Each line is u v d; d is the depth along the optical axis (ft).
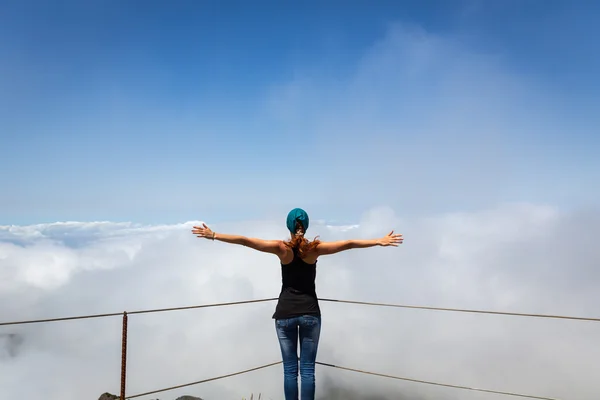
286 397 13.48
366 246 12.91
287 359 13.44
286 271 13.44
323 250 12.96
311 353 13.42
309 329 13.29
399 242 12.89
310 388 13.26
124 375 13.46
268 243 12.92
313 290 13.48
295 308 13.17
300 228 13.19
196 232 12.51
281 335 13.47
